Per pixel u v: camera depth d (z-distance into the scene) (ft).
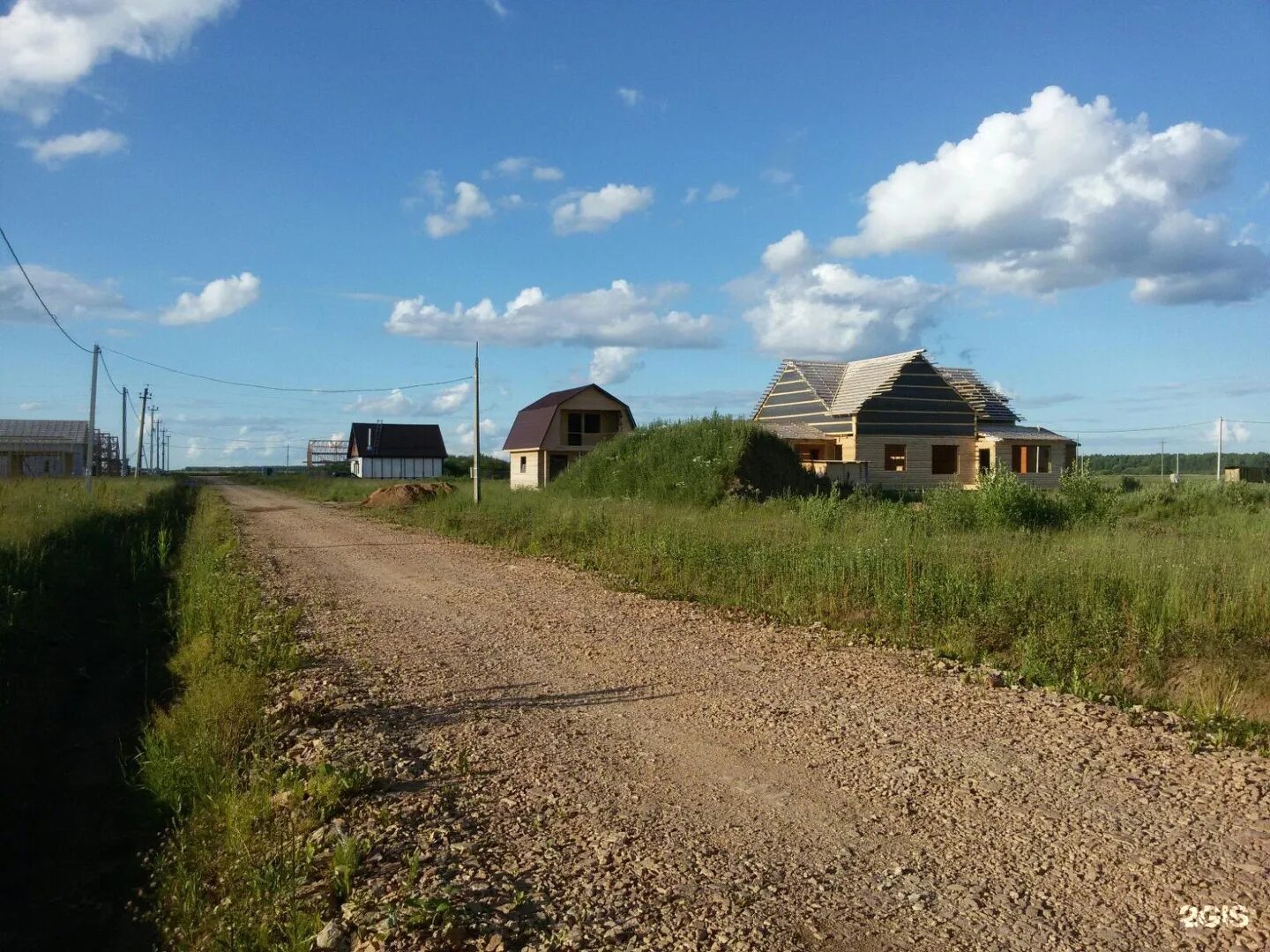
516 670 27.73
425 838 15.69
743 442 91.97
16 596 34.96
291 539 72.02
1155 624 28.68
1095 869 13.94
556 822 16.31
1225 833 15.16
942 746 19.98
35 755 24.53
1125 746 19.84
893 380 124.88
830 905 13.08
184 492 143.54
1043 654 27.53
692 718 22.44
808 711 22.81
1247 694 24.16
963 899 13.14
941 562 38.55
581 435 143.13
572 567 52.06
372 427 287.28
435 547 64.75
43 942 15.29
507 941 12.35
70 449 183.21
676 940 12.28
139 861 17.94
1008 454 129.18
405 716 23.12
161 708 27.45
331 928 12.95
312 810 17.10
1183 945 11.79
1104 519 62.75
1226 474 153.99
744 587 40.34
